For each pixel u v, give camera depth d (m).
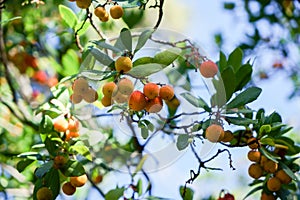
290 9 1.72
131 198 1.37
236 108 1.25
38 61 1.71
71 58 1.54
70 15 1.33
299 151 1.31
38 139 1.61
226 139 1.24
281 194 1.32
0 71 1.71
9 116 1.65
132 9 1.38
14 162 1.61
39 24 1.70
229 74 1.27
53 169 1.24
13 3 1.68
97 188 1.46
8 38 1.69
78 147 1.25
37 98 1.67
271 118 1.29
